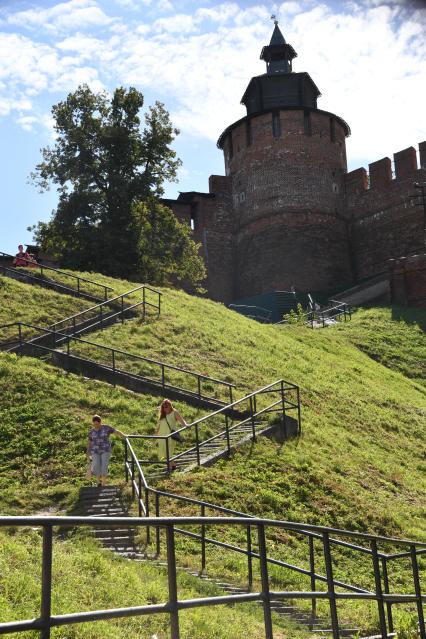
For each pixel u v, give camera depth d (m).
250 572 11.05
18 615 6.81
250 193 70.81
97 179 52.94
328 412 24.97
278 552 13.84
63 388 20.69
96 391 21.31
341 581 13.31
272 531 14.77
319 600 11.50
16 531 11.10
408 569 14.95
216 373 25.28
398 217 66.88
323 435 21.77
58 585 8.19
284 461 18.38
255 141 71.31
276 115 71.00
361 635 9.52
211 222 71.56
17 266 35.62
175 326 29.38
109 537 12.46
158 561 11.31
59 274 34.81
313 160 70.38
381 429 25.47
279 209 69.19
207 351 27.66
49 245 52.88
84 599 7.91
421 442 25.70
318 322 47.97
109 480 15.77
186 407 21.39
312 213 69.19
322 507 16.50
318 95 74.75
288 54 75.19
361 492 18.20
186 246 55.06
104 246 50.19
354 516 16.52
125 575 9.33
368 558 14.93
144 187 52.88
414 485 20.41
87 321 28.02
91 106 53.47
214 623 8.11
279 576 12.27
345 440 22.48
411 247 65.44
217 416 21.44
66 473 16.34
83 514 14.08
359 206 70.50
